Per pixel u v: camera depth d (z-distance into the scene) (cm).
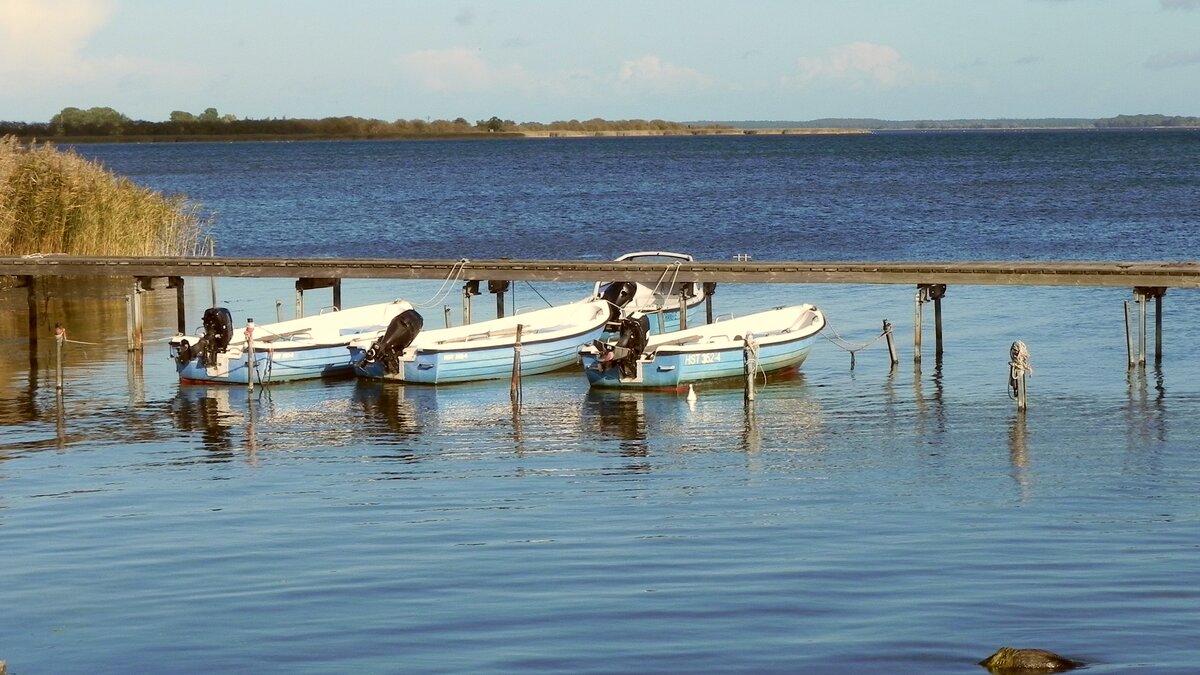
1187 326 3675
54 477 2222
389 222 7425
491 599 1564
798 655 1374
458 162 16875
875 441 2452
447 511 1977
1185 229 6222
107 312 4191
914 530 1839
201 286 4859
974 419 2628
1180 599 1521
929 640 1407
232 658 1396
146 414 2777
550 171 13912
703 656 1377
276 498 2070
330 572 1678
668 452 2388
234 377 3094
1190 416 2591
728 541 1795
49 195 4444
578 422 2677
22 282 3838
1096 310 3984
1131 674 1298
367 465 2303
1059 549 1731
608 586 1605
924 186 9994
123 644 1439
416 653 1401
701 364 2994
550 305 4341
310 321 3381
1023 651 1325
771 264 3419
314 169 14862
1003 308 4081
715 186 10625
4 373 3247
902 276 3281
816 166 14162
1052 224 6669
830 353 3462
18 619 1520
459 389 3062
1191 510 1920
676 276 3441
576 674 1338
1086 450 2334
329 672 1355
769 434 2533
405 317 3139
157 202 5066
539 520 1919
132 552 1777
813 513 1941
